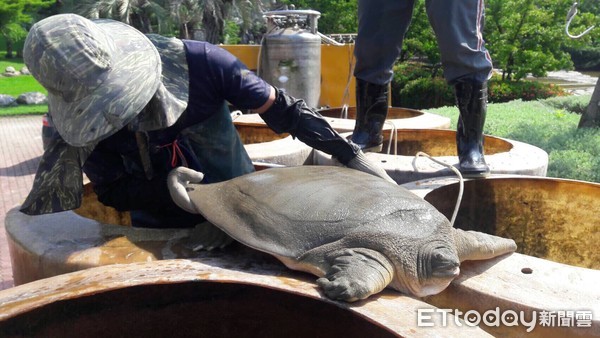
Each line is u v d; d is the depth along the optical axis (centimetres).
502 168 321
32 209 215
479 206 301
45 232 228
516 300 172
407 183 293
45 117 799
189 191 219
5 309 157
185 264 188
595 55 3055
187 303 183
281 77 718
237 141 253
